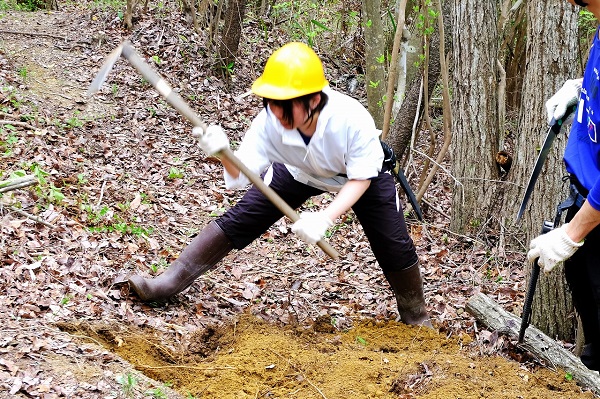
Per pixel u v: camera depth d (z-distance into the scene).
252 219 4.53
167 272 4.57
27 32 10.50
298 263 6.11
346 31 13.25
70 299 4.25
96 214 5.86
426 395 3.75
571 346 4.77
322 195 8.09
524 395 3.87
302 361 4.02
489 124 6.98
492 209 7.06
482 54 6.89
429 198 8.34
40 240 4.98
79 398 3.17
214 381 3.75
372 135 3.75
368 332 4.70
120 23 11.15
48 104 8.60
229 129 9.60
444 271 6.22
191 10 11.02
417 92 7.63
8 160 6.58
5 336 3.55
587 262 3.20
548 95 6.07
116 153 7.85
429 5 7.11
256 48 12.16
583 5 2.97
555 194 5.20
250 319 4.57
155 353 3.99
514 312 5.23
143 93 9.53
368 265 6.23
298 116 3.54
